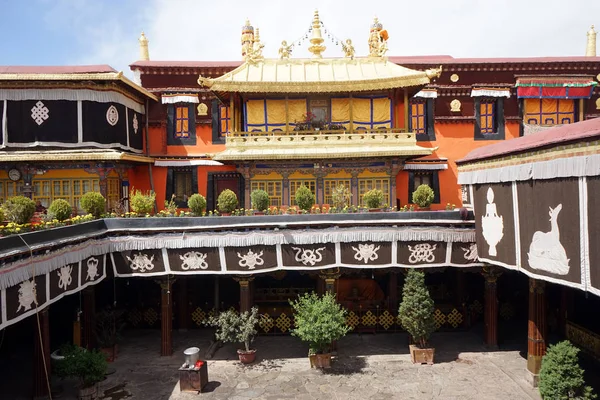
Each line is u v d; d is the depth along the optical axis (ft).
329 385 51.83
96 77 73.00
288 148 79.25
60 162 75.25
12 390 50.31
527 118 90.99
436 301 74.79
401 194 90.48
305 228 58.13
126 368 57.11
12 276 37.14
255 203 66.74
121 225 57.26
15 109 73.05
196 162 89.56
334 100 82.48
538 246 44.32
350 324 69.05
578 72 90.02
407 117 79.30
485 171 54.90
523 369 55.57
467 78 90.79
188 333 70.59
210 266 57.93
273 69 83.20
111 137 76.84
